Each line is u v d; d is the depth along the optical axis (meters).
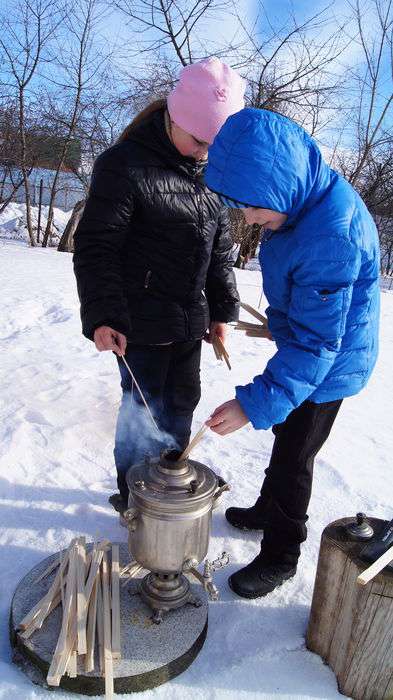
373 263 1.57
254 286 8.95
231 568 2.04
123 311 1.80
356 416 3.87
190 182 1.92
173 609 1.72
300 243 1.45
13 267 8.40
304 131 1.47
